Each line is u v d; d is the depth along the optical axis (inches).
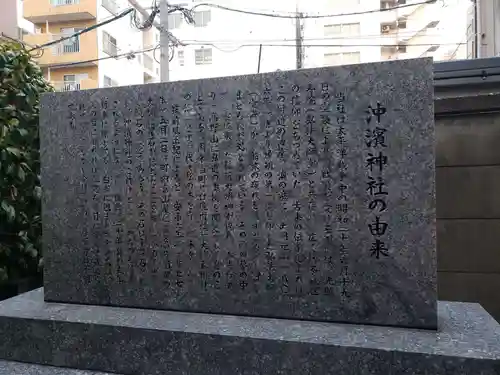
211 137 104.7
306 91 97.7
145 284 110.3
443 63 159.5
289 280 99.5
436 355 79.2
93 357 99.5
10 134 136.1
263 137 100.9
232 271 103.7
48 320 102.7
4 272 138.4
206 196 105.4
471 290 139.8
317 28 695.1
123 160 111.9
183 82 106.6
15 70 143.6
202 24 689.0
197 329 94.3
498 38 299.0
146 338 95.8
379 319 93.7
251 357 89.0
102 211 113.9
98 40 560.7
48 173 117.9
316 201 97.5
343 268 95.8
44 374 98.4
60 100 116.8
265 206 101.1
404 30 734.5
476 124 140.3
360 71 94.0
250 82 101.7
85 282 115.3
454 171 141.9
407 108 91.4
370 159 93.8
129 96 111.2
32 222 148.0
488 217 139.0
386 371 81.5
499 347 81.7
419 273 91.1
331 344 84.6
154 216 109.6
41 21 563.2
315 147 97.3
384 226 93.1
